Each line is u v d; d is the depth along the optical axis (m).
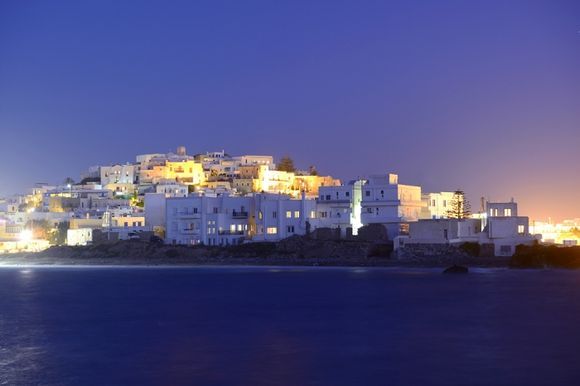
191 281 148.38
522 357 66.38
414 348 71.06
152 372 61.94
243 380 59.09
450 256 169.62
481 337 76.38
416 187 199.62
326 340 75.81
